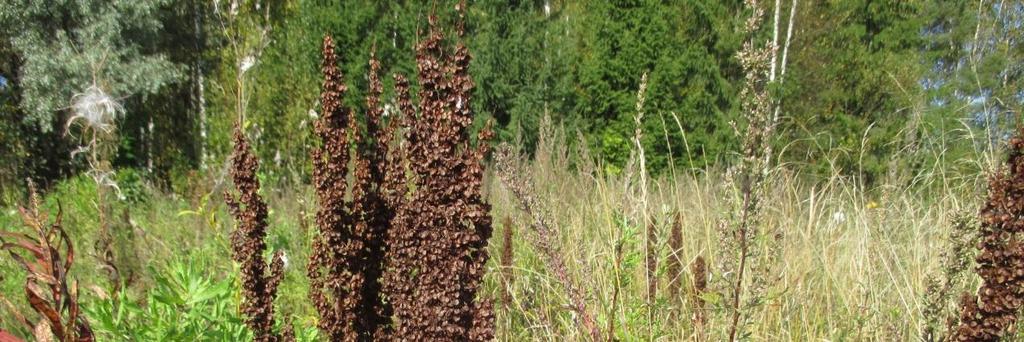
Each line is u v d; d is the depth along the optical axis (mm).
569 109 17422
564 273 2969
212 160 14195
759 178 2564
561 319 3582
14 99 15789
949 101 13703
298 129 12266
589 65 17156
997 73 13211
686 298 3578
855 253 4031
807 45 17375
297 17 15922
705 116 15391
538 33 17578
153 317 3047
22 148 14508
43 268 1626
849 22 19438
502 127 17156
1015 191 1971
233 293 3500
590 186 4906
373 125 2363
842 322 3645
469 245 2139
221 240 3977
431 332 2141
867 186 6141
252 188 2568
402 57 16094
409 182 2336
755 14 2543
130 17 16469
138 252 4848
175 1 18641
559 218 4387
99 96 4008
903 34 19438
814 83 16719
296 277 4629
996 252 2014
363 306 2422
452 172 2082
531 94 16672
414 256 2162
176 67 17844
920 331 2764
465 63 2061
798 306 3697
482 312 2193
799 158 11188
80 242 5695
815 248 4148
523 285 4043
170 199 11531
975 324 2090
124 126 17062
